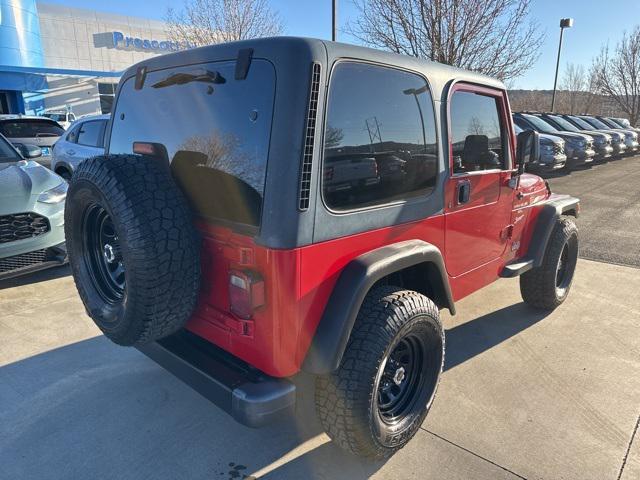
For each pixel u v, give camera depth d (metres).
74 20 28.56
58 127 11.90
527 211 3.94
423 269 2.86
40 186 4.97
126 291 2.23
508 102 3.52
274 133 2.03
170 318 2.27
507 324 4.36
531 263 3.98
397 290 2.55
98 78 29.64
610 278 5.57
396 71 2.47
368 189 2.36
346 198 2.25
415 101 2.61
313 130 2.03
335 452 2.72
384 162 2.44
